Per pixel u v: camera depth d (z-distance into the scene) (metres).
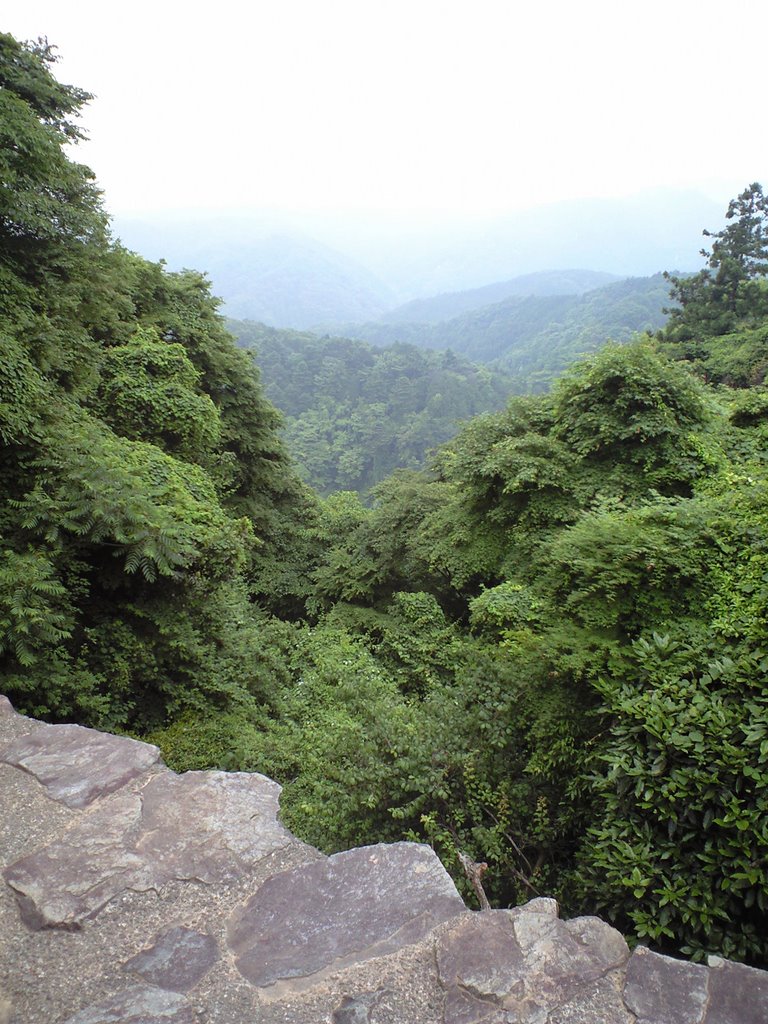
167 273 18.44
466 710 5.52
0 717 3.63
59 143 9.33
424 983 1.91
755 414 12.48
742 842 2.94
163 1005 1.86
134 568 6.21
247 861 2.49
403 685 9.77
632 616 5.16
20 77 10.05
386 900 2.25
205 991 1.92
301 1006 1.85
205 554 7.41
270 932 2.14
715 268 39.72
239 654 8.40
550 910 2.17
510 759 4.93
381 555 14.36
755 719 3.18
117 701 6.16
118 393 11.02
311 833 5.01
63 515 6.05
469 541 11.43
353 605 14.19
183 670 7.08
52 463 6.43
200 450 12.68
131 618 6.85
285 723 7.98
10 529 6.00
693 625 4.70
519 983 1.88
